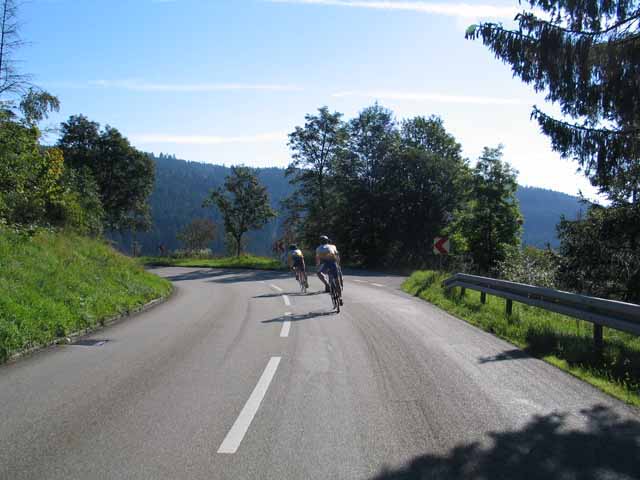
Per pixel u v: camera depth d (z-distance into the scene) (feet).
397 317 38.42
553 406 17.70
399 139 164.66
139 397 19.04
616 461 13.26
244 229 181.98
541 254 75.05
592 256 63.57
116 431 15.62
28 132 66.28
